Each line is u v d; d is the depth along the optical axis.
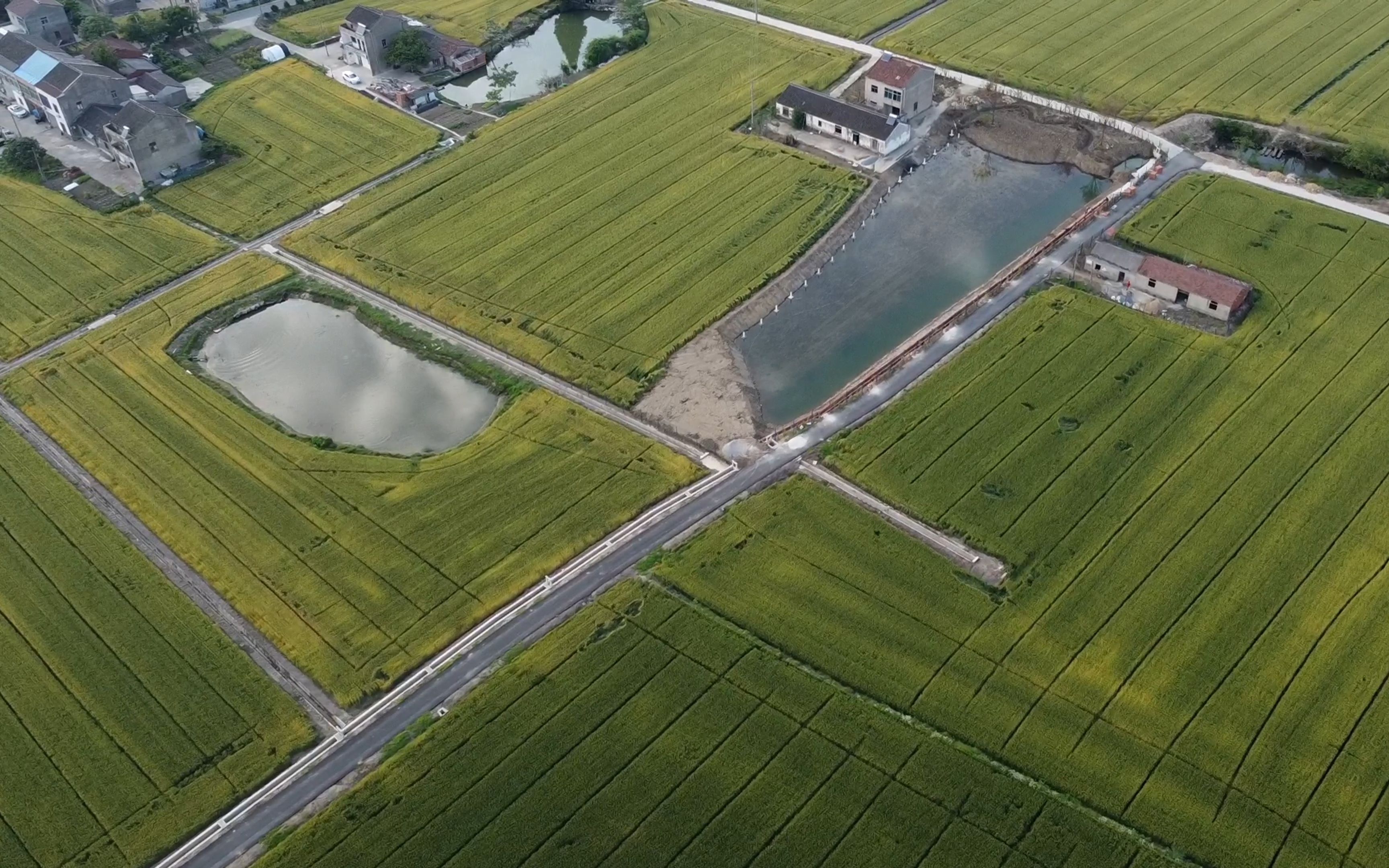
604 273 110.44
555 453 89.75
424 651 74.56
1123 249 104.06
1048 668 70.94
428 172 129.12
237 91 148.25
